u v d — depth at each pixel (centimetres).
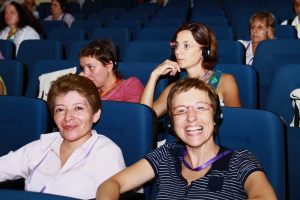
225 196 131
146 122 171
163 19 556
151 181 155
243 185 132
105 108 177
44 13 879
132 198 150
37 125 188
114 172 154
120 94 237
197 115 140
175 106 143
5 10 497
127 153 173
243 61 330
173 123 145
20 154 167
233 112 156
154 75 237
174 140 161
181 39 230
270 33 354
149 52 351
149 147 171
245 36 472
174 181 142
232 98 229
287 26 423
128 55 355
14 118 194
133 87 240
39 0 966
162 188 142
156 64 271
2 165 166
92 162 156
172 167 146
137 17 653
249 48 369
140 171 147
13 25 493
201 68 234
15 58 420
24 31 490
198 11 654
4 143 197
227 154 139
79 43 378
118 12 768
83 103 158
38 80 289
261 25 352
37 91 286
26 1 800
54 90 159
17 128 194
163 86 244
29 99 192
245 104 243
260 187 126
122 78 248
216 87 231
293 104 204
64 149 163
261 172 132
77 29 506
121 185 143
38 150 166
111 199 130
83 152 157
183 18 640
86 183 153
